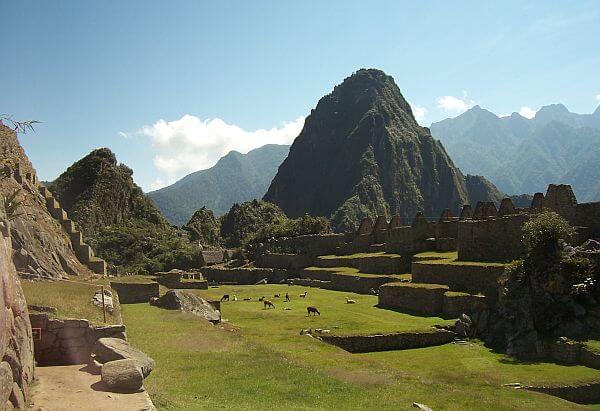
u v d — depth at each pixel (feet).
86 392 42.14
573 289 95.81
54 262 116.98
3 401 33.40
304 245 312.91
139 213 462.19
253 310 148.46
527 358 90.84
